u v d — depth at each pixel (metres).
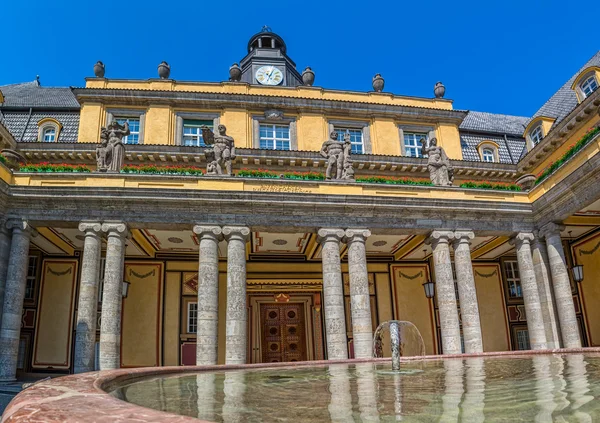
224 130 18.41
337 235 17.31
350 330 23.19
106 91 24.08
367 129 26.41
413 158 24.69
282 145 25.47
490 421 3.26
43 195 15.96
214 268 16.27
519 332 24.89
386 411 3.76
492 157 28.44
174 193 16.36
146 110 24.59
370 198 17.48
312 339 23.91
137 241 19.92
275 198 16.89
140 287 21.94
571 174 16.92
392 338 8.80
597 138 16.03
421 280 24.81
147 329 21.47
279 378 6.98
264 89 26.23
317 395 4.86
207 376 7.31
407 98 27.75
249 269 23.20
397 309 24.05
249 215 16.88
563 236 22.38
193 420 1.84
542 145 24.47
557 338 17.89
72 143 22.31
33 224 16.20
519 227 19.12
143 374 6.92
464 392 4.91
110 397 2.47
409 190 18.55
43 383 3.22
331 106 25.91
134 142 24.12
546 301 18.38
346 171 18.56
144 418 1.87
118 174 16.80
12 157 17.23
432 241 18.44
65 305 20.92
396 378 6.73
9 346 14.78
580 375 6.15
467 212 18.56
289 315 24.56
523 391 4.82
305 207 17.20
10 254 15.58
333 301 16.53
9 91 27.98
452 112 27.14
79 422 1.80
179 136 24.38
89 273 15.52
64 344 20.48
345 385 5.85
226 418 3.43
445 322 17.33
